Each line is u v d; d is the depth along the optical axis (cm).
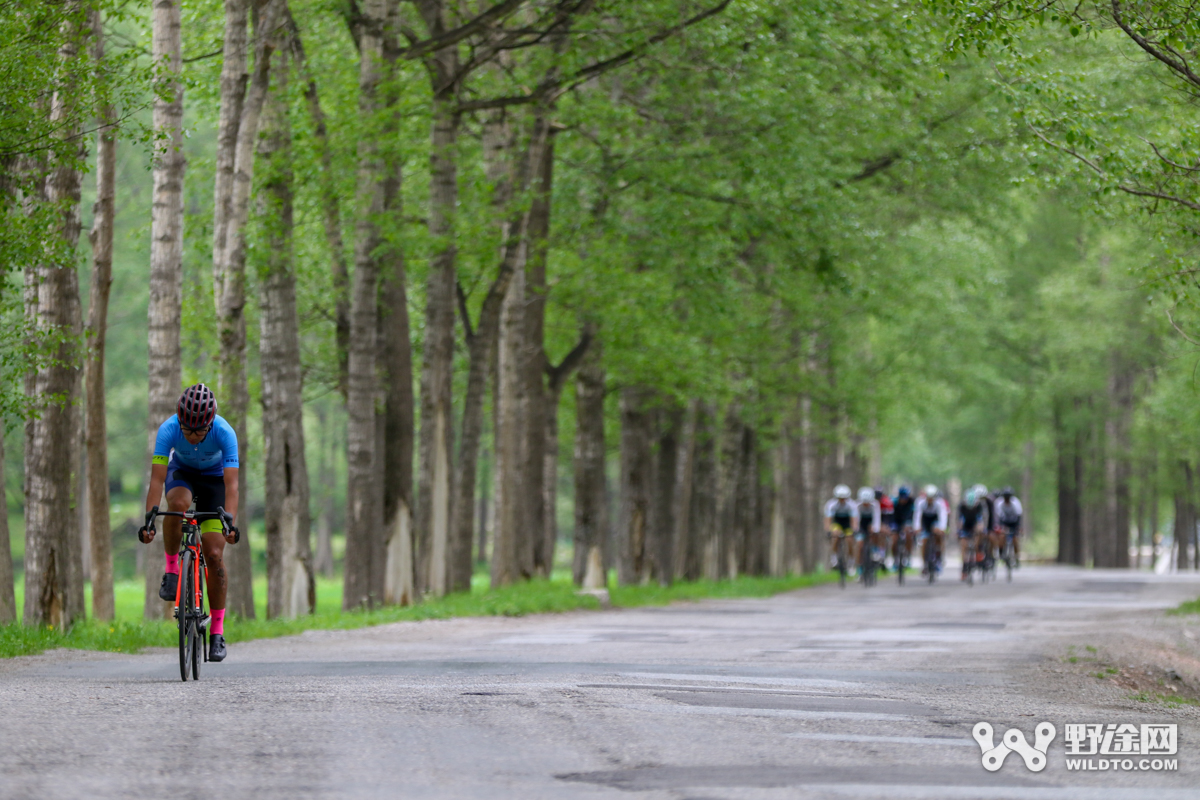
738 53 7994
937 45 7212
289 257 7350
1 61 4356
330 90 7875
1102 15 4700
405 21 8194
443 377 8262
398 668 3956
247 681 3391
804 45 7900
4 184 4994
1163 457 19762
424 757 2205
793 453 14925
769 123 8612
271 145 7212
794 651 4950
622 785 2012
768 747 2384
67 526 5531
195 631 3391
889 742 2512
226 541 3450
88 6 4791
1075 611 7912
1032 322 19388
